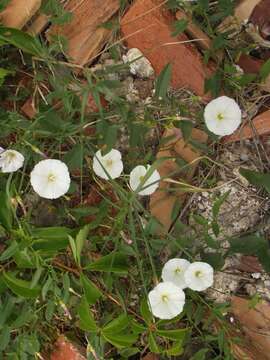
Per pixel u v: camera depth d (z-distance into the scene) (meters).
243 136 0.31
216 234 0.28
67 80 0.29
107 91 0.27
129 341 0.28
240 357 0.31
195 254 0.30
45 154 0.29
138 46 0.30
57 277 0.29
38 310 0.29
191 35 0.30
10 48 0.30
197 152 0.30
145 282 0.29
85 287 0.27
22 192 0.30
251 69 0.31
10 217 0.27
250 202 0.31
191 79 0.30
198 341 0.32
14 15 0.29
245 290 0.32
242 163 0.31
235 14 0.30
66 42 0.29
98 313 0.31
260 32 0.31
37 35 0.29
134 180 0.28
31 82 0.30
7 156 0.28
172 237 0.28
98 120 0.29
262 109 0.31
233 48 0.31
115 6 0.29
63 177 0.27
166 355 0.32
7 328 0.28
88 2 0.29
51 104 0.29
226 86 0.30
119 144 0.30
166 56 0.30
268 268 0.29
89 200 0.30
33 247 0.27
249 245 0.29
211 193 0.31
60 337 0.31
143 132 0.29
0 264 0.29
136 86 0.30
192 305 0.31
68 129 0.28
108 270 0.28
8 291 0.29
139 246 0.30
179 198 0.30
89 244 0.30
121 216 0.28
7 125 0.28
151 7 0.29
